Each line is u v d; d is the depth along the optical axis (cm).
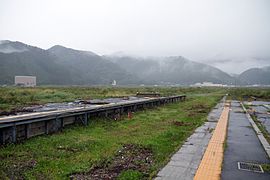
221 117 2231
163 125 1745
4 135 1091
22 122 1149
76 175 772
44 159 905
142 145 1141
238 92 8312
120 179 740
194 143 1201
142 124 1777
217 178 759
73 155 969
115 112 2173
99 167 850
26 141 1145
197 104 3691
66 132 1384
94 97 3831
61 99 3288
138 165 879
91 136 1316
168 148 1113
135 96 4372
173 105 3484
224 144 1184
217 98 5453
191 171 811
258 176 788
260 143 1238
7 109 1988
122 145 1137
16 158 911
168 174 779
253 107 3575
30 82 15862
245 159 962
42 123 1316
